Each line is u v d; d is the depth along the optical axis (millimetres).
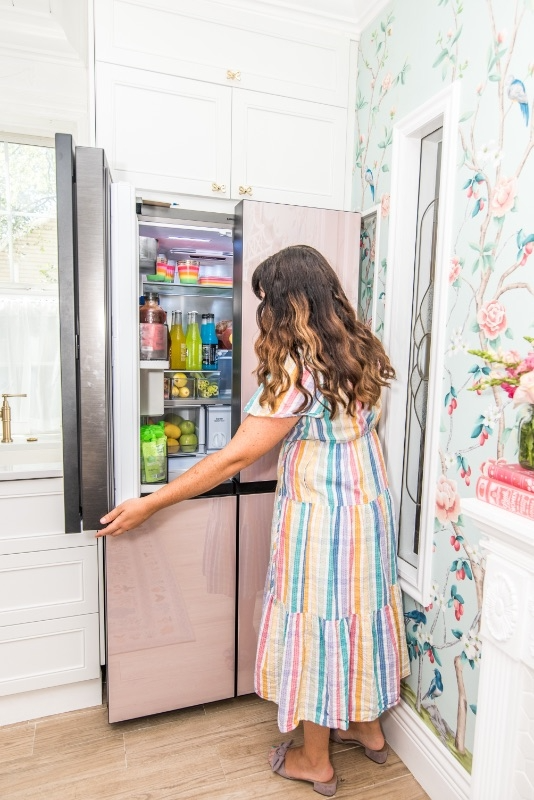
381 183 1678
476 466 1257
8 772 1460
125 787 1422
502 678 962
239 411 1632
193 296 1896
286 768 1460
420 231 1600
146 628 1586
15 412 2131
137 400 1428
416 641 1521
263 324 1250
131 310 1378
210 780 1453
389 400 1608
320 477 1259
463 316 1292
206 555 1612
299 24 1759
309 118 1808
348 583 1264
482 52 1221
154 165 1660
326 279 1229
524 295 1109
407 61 1526
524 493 889
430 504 1413
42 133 2070
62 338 1248
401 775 1505
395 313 1604
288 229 1585
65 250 1206
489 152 1201
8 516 1560
